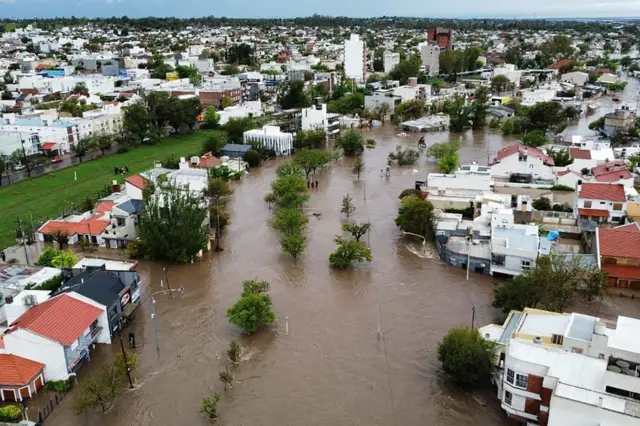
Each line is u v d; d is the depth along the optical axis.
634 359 54.41
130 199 115.81
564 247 105.19
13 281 86.50
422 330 80.56
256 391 67.94
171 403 65.94
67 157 180.00
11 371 65.50
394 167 170.88
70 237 112.44
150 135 195.88
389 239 113.94
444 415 63.31
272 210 132.88
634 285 89.44
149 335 80.19
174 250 101.81
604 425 48.59
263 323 82.62
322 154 161.12
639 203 109.62
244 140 191.62
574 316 64.44
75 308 73.19
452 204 122.88
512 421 61.41
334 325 82.38
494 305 82.75
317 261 104.38
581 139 182.75
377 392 67.56
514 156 145.75
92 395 63.22
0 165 145.88
